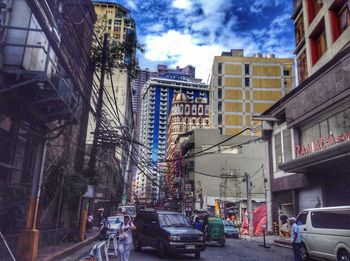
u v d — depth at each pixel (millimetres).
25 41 9641
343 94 18375
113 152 35938
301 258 12391
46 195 14883
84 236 19172
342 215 11625
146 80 138500
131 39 18453
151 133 128250
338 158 17172
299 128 25016
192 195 56781
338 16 23078
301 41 29625
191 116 114500
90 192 18016
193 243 13766
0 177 11484
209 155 57906
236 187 55250
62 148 18109
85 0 13367
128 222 11789
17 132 11922
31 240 10805
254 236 29734
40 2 9789
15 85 9320
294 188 24953
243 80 78000
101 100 16562
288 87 77875
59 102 11078
